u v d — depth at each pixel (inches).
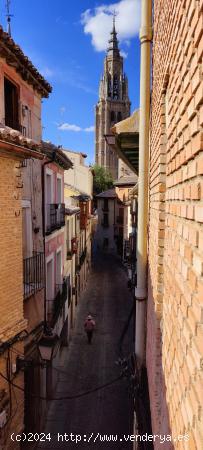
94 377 563.2
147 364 227.1
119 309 962.7
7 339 257.3
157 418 152.1
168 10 117.0
